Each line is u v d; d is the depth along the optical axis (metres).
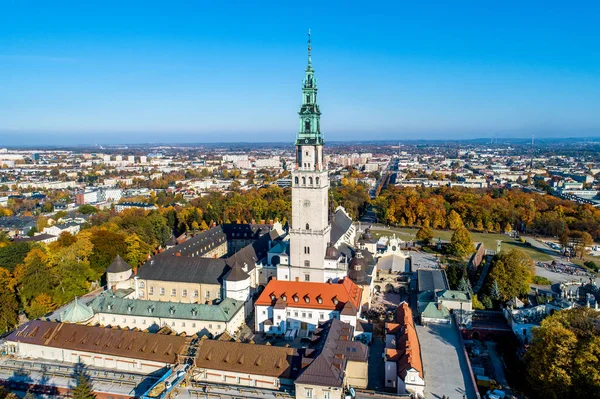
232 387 100.81
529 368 115.88
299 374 97.88
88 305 148.38
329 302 141.38
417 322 149.50
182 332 137.12
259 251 194.38
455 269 195.38
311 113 152.75
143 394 97.88
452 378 112.31
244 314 155.25
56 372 112.25
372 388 111.44
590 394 103.12
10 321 145.50
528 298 178.00
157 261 174.88
